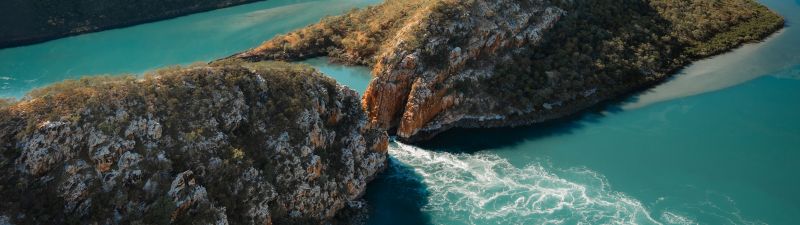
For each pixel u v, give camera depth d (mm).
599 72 99562
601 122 90062
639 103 95562
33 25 141750
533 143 84562
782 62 109312
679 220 66000
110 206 50031
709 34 120500
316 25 126375
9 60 124938
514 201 70250
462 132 88375
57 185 49219
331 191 64750
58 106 52781
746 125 87312
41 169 49375
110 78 59438
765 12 135500
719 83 101312
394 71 87562
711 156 79375
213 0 168750
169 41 136250
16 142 49875
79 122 51875
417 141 86000
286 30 140000
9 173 48656
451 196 71625
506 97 91812
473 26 97312
